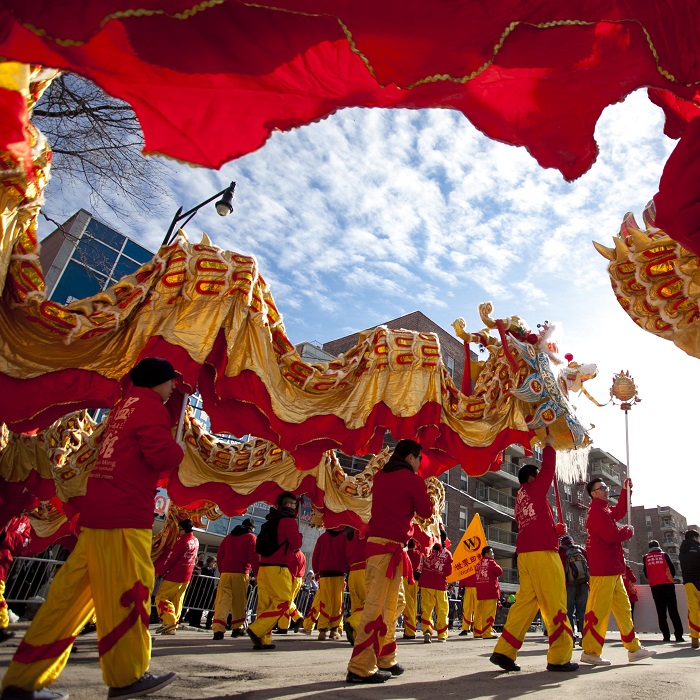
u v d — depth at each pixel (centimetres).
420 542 1066
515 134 275
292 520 700
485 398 636
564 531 569
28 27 200
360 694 345
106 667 275
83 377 466
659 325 303
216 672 428
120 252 1609
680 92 249
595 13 224
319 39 242
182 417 525
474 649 849
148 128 268
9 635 603
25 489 636
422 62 231
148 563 295
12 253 424
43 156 354
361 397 598
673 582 1072
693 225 243
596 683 427
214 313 514
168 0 201
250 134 272
